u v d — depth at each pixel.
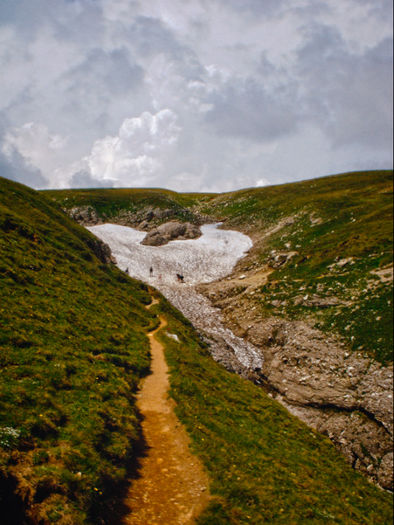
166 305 56.16
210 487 12.88
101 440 13.12
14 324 19.86
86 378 17.59
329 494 16.09
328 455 22.19
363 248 68.31
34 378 15.17
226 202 148.50
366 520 15.30
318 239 87.56
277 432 22.11
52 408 13.41
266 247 96.88
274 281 71.12
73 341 22.14
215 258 96.62
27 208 54.78
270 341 54.97
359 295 54.72
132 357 25.84
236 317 64.56
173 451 15.27
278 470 16.08
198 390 23.23
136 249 97.62
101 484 10.76
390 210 87.00
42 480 9.10
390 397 36.22
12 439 10.27
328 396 40.16
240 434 18.86
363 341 45.22
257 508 12.27
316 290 60.91
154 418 18.42
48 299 27.23
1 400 12.27
